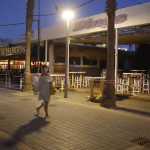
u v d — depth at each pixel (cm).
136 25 1717
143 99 1609
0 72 3169
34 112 1230
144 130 948
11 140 826
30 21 2180
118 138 852
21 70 3019
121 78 1827
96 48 2919
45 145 781
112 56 1400
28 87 2108
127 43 2648
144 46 2873
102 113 1230
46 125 996
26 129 941
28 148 758
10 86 2395
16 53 2919
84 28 2092
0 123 1023
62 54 2788
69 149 749
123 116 1173
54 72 2741
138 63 2931
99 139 838
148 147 775
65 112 1241
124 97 1711
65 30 2295
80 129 948
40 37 2667
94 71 2894
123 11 1780
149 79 1845
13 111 1255
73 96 1811
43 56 2961
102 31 1967
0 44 3453
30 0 2180
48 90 1127
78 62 2808
